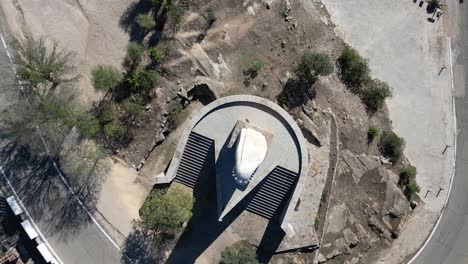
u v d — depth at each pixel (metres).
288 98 43.88
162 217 39.62
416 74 45.41
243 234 43.25
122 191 42.47
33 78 40.44
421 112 45.44
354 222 44.59
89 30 42.47
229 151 40.44
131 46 41.56
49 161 42.09
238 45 43.66
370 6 45.19
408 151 45.44
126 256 42.22
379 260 45.00
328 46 44.81
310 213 43.56
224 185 40.34
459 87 45.41
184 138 40.38
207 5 43.22
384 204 45.03
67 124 41.19
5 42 41.69
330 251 44.09
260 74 43.78
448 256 45.41
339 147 44.50
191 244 42.84
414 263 45.16
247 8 43.75
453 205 45.31
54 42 42.03
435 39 45.50
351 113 44.72
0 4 41.75
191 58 42.88
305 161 40.78
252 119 41.09
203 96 43.84
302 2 44.44
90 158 41.94
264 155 38.09
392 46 45.19
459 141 45.41
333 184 44.22
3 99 41.62
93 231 42.03
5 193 41.53
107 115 42.00
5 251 41.25
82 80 42.16
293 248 43.31
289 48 44.25
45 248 40.91
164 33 42.84
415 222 45.25
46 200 41.91
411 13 45.34
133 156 42.66
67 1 42.25
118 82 42.09
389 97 45.28
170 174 40.84
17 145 41.94
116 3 42.66
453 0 45.38
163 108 42.56
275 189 42.03
